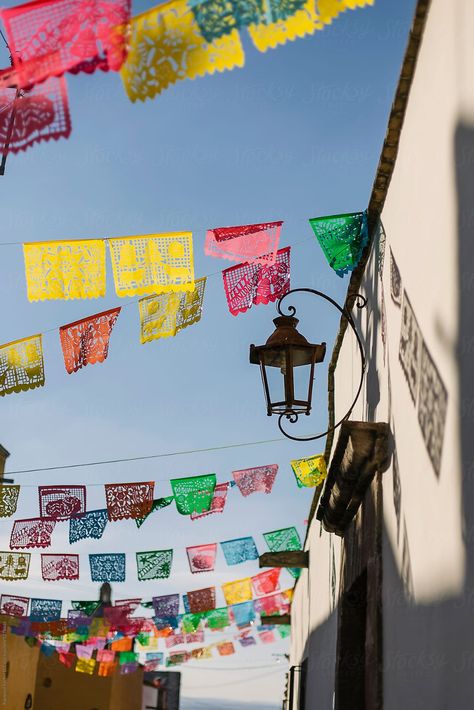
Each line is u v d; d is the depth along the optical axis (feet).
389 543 13.74
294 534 32.45
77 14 9.45
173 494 25.55
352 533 18.02
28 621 40.81
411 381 12.38
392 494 13.74
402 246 13.37
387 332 14.75
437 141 10.99
